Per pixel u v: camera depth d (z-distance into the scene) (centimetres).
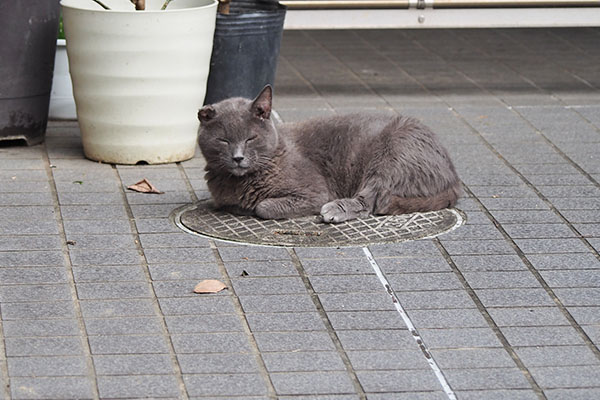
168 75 709
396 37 1238
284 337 477
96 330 479
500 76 1047
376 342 475
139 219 631
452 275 552
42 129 784
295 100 938
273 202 634
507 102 946
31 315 493
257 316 497
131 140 729
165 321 490
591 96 970
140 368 445
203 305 509
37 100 766
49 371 440
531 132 848
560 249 593
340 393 429
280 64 1087
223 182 642
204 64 731
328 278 545
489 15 966
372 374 445
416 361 457
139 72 703
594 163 766
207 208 658
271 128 635
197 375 441
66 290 523
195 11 703
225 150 621
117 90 709
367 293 527
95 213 639
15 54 739
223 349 464
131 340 470
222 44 827
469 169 749
